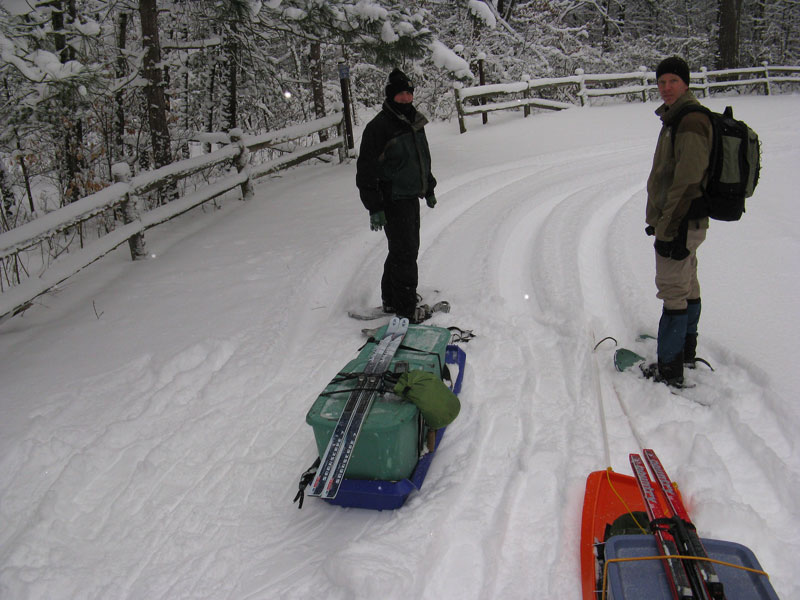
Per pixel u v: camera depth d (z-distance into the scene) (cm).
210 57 1127
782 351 339
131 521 272
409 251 417
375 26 759
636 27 2178
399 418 257
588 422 308
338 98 1628
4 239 438
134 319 463
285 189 855
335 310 482
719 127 282
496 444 299
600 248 550
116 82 788
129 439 326
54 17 708
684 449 279
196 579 239
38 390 368
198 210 789
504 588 220
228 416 344
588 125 1165
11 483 294
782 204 623
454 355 374
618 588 189
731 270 465
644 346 370
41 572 244
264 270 541
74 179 758
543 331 409
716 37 2202
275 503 279
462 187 805
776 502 246
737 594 184
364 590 217
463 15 1673
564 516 250
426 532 245
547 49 1709
